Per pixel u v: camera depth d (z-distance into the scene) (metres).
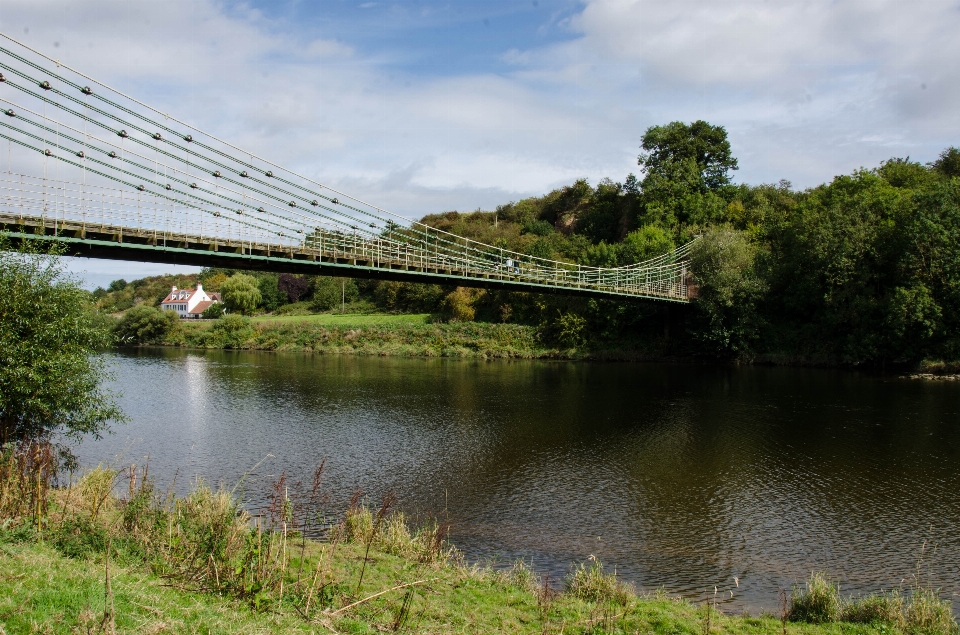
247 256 28.09
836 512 17.83
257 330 71.62
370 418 30.33
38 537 10.65
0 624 6.77
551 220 104.69
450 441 25.83
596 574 12.06
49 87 23.91
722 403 34.53
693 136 82.94
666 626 10.22
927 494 19.28
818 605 11.20
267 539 10.36
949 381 42.00
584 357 59.44
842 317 50.09
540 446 25.14
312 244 32.94
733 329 54.75
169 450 24.09
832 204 58.25
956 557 14.94
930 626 10.68
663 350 59.22
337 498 18.66
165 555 10.28
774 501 18.73
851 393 37.47
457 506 18.23
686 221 75.75
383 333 67.25
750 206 76.94
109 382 41.62
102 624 6.94
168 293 115.88
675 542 15.77
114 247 24.78
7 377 15.30
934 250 46.03
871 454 23.75
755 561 14.70
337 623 8.54
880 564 14.60
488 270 42.53
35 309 16.12
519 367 52.75
